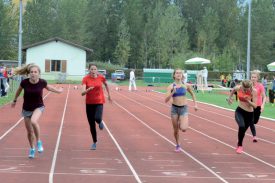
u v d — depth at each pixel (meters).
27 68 10.36
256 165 10.41
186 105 11.84
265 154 12.00
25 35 82.50
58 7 87.38
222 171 9.60
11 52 76.19
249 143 13.91
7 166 9.45
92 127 11.93
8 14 74.50
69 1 87.31
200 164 10.34
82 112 21.97
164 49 86.06
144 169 9.58
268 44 92.94
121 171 9.30
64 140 13.45
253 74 14.17
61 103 26.73
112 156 11.05
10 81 34.66
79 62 58.25
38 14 83.19
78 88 43.62
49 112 21.59
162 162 10.46
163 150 12.19
